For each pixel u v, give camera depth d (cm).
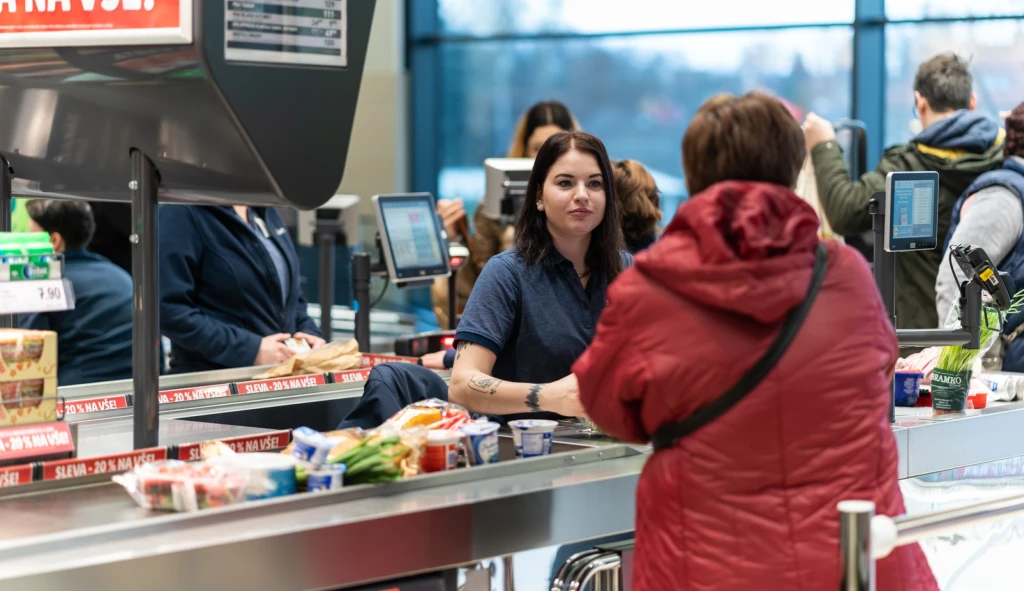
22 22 255
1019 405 346
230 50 232
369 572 216
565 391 273
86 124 260
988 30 764
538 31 1001
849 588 183
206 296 421
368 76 956
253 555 204
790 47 868
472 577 232
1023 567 323
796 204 195
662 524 201
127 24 237
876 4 813
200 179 251
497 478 249
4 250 241
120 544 200
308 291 703
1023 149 398
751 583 193
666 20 941
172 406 323
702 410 196
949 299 395
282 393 345
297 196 247
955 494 318
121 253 624
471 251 542
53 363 242
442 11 1030
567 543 244
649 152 977
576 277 297
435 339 463
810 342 195
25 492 233
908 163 468
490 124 1032
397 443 237
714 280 190
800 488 195
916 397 343
